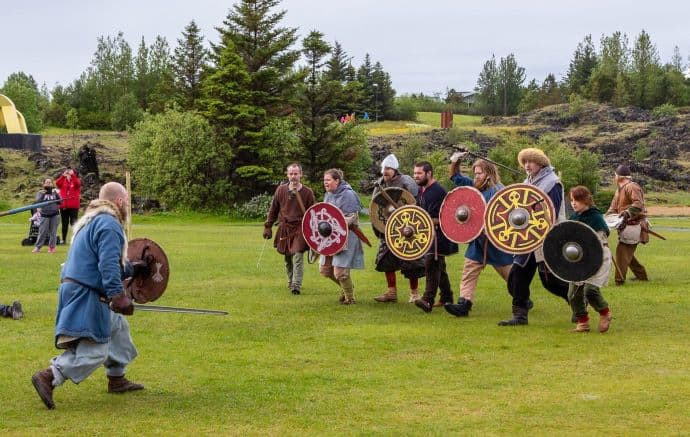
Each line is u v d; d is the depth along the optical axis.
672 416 6.55
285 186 13.55
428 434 6.11
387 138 85.62
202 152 51.06
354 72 125.94
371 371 8.12
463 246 23.73
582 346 9.23
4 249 21.39
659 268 17.16
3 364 8.30
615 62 143.38
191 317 11.09
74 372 6.74
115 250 6.68
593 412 6.67
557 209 10.41
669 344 9.31
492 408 6.81
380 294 13.57
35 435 6.09
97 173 52.78
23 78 123.62
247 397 7.16
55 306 11.85
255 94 55.25
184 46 75.19
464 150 12.05
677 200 68.94
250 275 15.89
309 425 6.35
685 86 133.75
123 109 97.00
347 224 12.20
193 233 30.50
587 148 91.50
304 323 10.72
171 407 6.86
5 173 51.66
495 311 11.77
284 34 58.25
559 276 9.79
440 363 8.46
